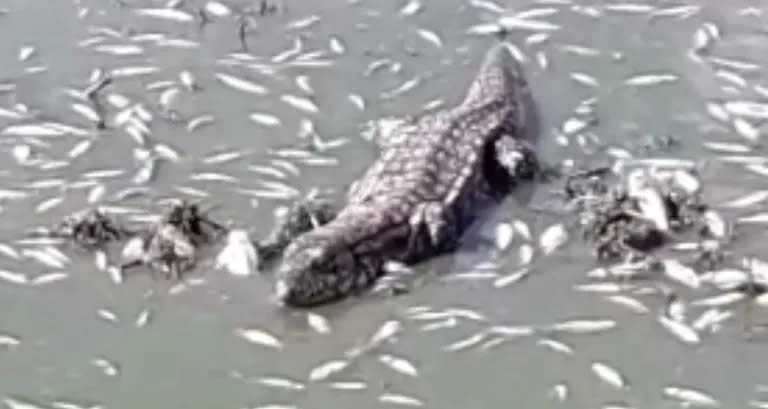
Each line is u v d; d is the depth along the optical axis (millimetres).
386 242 9203
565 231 9430
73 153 10273
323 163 10109
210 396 8281
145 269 9227
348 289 8992
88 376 8469
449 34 11547
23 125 10586
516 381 8320
